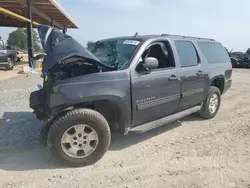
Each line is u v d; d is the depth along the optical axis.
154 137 5.26
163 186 3.52
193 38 6.18
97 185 3.52
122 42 5.05
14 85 11.22
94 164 4.07
